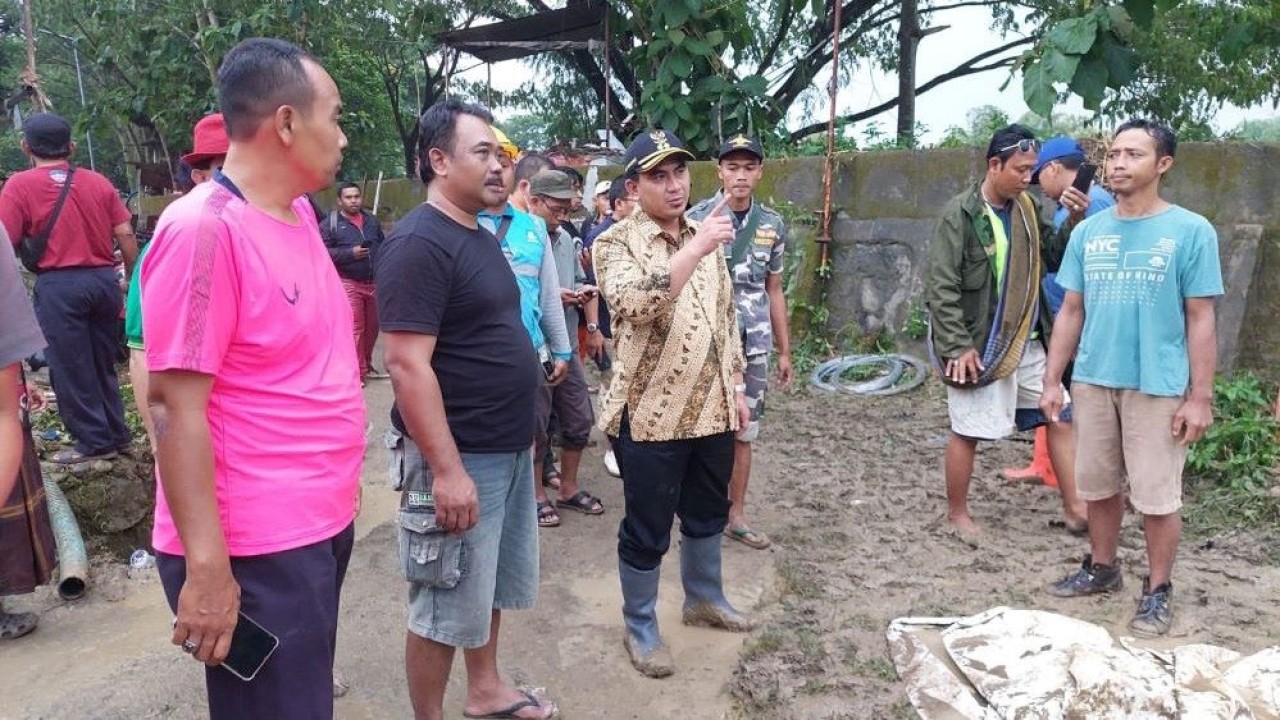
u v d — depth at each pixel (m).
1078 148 4.61
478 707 2.99
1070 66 5.12
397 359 2.38
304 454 1.92
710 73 10.25
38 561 3.68
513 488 2.85
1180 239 3.31
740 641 3.53
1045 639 3.21
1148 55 11.34
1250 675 2.97
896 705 3.01
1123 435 3.51
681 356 3.10
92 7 12.55
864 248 8.17
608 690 3.21
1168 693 2.72
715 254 3.35
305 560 1.93
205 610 1.77
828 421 6.69
